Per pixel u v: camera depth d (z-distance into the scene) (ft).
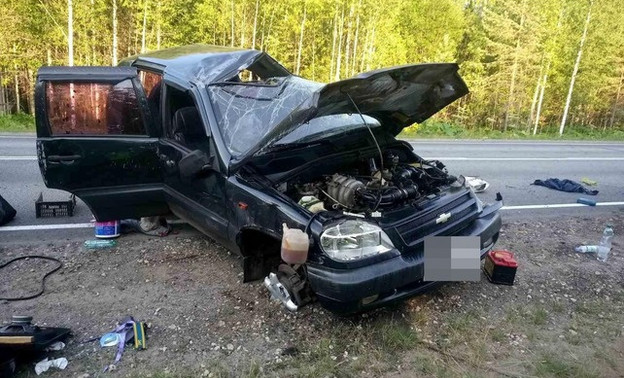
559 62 96.17
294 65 92.22
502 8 105.70
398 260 10.14
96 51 78.07
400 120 15.05
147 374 9.29
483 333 11.13
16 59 73.36
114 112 13.84
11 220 17.04
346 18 84.58
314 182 12.20
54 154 13.58
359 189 11.04
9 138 35.70
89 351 10.00
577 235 18.33
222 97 13.28
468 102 112.98
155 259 14.29
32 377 9.16
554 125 122.83
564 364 9.98
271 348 10.27
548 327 11.60
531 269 14.85
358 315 11.53
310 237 9.86
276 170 11.93
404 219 10.77
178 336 10.60
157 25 71.20
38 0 68.90
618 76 111.86
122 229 16.10
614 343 11.02
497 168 32.30
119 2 70.85
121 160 14.03
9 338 9.11
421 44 101.14
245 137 12.35
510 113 110.52
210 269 13.79
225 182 11.86
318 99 9.52
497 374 9.71
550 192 25.67
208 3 76.48
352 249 9.79
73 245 15.05
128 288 12.59
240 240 11.54
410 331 10.91
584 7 91.25
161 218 16.25
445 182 13.23
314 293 10.36
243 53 15.38
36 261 13.87
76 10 66.18
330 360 9.80
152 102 14.62
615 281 14.37
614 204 23.73
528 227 19.04
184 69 14.17
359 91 10.77
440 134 65.05
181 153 13.25
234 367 9.61
